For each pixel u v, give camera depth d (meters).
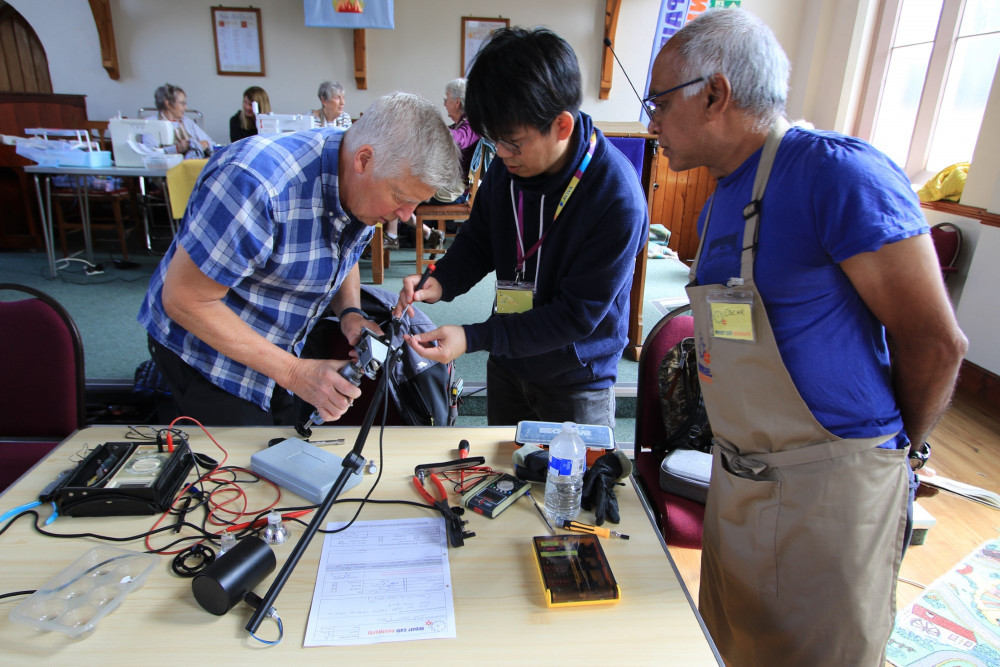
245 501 1.05
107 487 1.00
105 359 2.73
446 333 1.18
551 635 0.79
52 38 5.09
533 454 1.14
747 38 0.82
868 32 4.56
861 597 0.93
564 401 1.45
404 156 1.02
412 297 1.35
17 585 0.84
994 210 3.05
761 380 0.90
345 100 5.47
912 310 0.79
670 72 0.87
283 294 1.31
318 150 1.15
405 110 1.03
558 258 1.30
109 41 5.07
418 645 0.77
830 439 0.88
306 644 0.76
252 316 1.29
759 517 0.97
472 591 0.86
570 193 1.21
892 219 0.76
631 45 5.33
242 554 0.84
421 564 0.91
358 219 1.23
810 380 0.87
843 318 0.85
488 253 1.53
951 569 1.90
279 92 5.41
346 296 1.47
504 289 1.38
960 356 0.83
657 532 1.01
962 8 3.76
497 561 0.92
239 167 1.05
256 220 1.06
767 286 0.87
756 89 0.83
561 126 1.06
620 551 0.96
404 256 4.83
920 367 0.85
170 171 3.50
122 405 2.35
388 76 5.43
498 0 5.24
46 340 1.46
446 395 1.91
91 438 1.23
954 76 3.87
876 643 0.97
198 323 1.10
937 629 1.66
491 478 1.13
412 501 1.06
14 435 1.50
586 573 0.88
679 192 5.54
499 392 1.64
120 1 5.04
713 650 0.78
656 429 1.64
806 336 0.86
